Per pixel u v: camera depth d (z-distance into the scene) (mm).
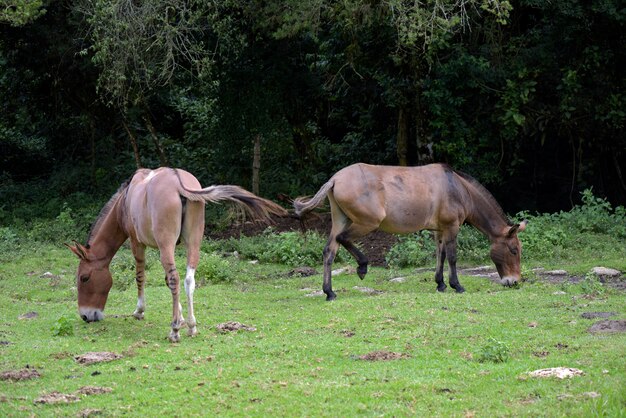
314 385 7020
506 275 11789
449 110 17594
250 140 20250
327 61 18984
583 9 17219
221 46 18000
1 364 7918
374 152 21281
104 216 10000
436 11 15180
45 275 13680
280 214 9141
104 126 22828
